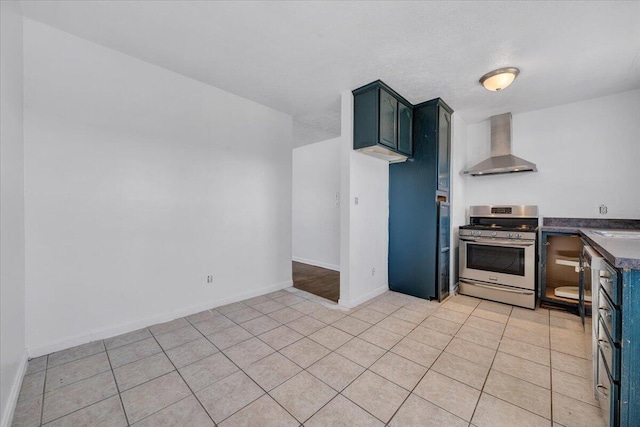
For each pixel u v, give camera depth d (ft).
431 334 7.64
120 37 6.84
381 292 11.44
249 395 5.16
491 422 4.53
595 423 4.50
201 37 6.79
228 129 9.99
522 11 5.65
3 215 4.84
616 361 3.86
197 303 9.17
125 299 7.63
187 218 8.90
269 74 8.61
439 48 7.07
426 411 4.77
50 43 6.44
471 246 10.94
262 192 11.18
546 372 5.89
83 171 6.92
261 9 5.76
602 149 9.87
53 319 6.52
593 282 5.19
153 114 8.13
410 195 11.19
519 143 11.61
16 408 4.76
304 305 9.91
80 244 6.89
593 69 7.97
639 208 9.28
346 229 9.70
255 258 10.96
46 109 6.40
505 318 8.76
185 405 4.88
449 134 11.42
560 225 10.64
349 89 9.61
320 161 17.22
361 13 5.82
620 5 5.39
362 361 6.29
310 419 4.58
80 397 5.06
